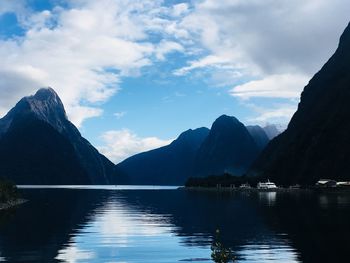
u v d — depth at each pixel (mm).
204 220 63750
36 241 43375
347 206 87625
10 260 33781
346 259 33906
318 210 77562
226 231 50469
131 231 51969
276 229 51250
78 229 53938
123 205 105438
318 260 33594
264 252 36781
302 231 49250
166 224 59344
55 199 135625
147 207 97062
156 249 39406
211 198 140375
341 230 49625
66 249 39000
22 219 66750
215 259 20219
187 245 41469
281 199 122938
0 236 46938
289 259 33938
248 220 62125
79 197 153250
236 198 136125
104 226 57375
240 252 36812
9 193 111625
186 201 122812
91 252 37781
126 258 35438
